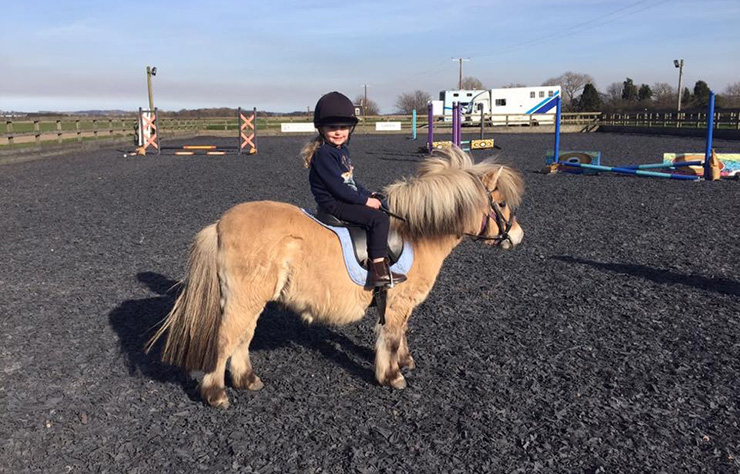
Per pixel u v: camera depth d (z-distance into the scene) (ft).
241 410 12.45
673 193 40.40
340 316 12.34
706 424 11.73
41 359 14.73
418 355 15.11
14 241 27.43
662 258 23.93
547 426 11.73
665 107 177.78
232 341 11.91
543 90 160.66
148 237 28.35
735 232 28.14
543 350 15.30
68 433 11.48
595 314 17.79
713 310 17.95
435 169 13.00
